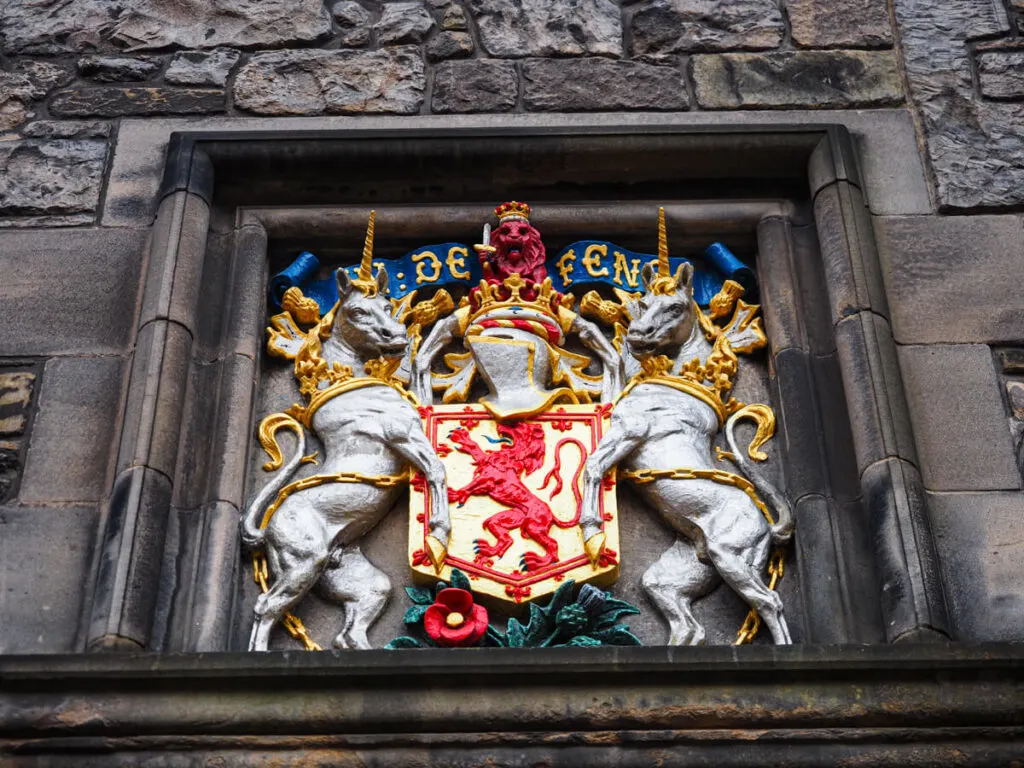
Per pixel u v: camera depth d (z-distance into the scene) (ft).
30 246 18.34
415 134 18.63
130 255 18.29
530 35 20.06
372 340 17.57
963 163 18.95
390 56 19.90
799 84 19.69
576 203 18.74
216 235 18.48
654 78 19.72
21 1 20.35
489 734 14.32
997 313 17.76
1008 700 14.32
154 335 17.16
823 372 17.47
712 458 17.19
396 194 18.75
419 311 18.11
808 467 16.78
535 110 19.49
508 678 14.39
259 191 18.71
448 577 16.10
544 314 17.76
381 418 17.02
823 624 15.78
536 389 17.31
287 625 16.03
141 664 14.42
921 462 16.67
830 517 16.40
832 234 18.03
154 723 14.29
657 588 16.15
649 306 17.66
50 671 14.38
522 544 16.29
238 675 14.37
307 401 17.56
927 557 15.66
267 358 17.85
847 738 14.28
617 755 14.25
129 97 19.60
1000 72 19.76
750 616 16.05
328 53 19.93
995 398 17.17
